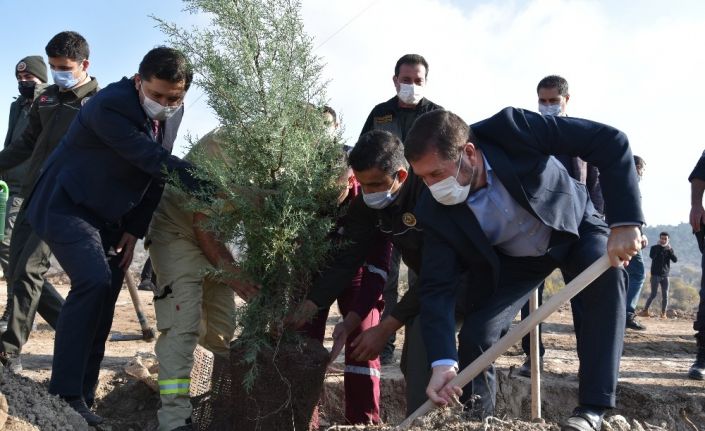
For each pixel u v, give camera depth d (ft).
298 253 13.64
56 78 18.06
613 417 12.75
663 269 48.42
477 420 12.17
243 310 13.73
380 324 14.21
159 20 13.88
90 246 13.92
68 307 13.65
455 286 12.35
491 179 12.08
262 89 13.75
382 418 18.72
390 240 14.23
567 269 13.15
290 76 13.87
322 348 14.14
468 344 12.78
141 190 14.56
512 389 19.54
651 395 19.39
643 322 39.42
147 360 19.13
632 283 33.99
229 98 13.60
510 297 13.19
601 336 11.98
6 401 11.80
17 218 18.56
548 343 27.61
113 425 16.49
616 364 11.89
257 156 13.57
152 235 15.01
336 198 14.12
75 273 13.69
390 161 12.88
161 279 14.60
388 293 20.53
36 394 12.92
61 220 13.92
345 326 14.85
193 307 14.42
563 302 11.43
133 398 17.38
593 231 13.10
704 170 21.75
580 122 11.99
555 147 11.99
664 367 23.18
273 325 13.64
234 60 13.71
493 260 12.25
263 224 13.37
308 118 14.01
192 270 14.61
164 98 13.79
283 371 13.50
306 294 14.11
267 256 13.43
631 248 11.43
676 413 19.11
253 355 13.15
